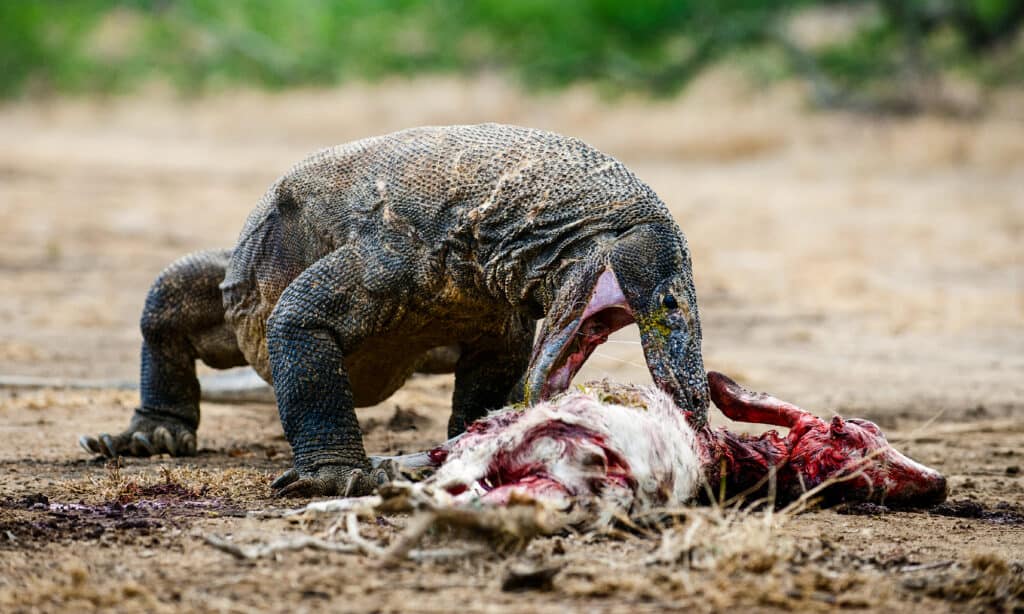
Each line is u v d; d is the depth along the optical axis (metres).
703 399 9.75
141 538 9.02
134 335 21.78
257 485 11.22
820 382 18.91
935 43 71.81
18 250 31.12
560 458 8.96
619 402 9.34
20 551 8.70
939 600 8.08
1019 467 13.52
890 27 69.31
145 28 86.06
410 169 10.92
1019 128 61.72
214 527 9.35
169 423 13.28
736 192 48.56
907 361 20.88
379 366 11.70
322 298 10.95
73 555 8.60
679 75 71.25
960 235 38.19
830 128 63.03
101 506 10.19
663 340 9.76
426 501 8.31
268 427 15.24
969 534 9.96
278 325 11.02
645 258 9.85
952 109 66.31
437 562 8.32
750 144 61.09
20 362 19.00
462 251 10.66
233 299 12.30
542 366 9.86
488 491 8.91
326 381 10.91
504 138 10.82
